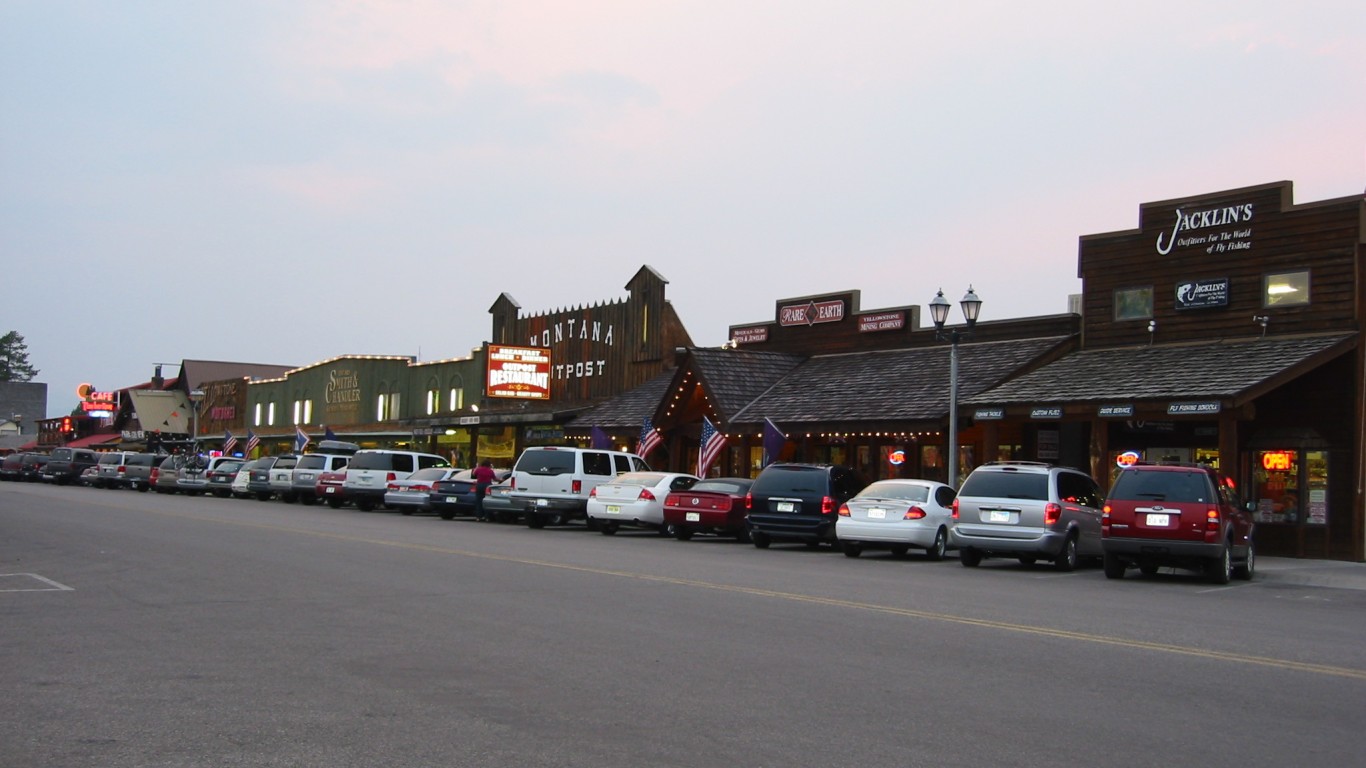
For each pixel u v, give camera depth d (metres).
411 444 58.88
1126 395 24.94
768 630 11.79
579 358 48.00
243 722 7.62
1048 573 20.53
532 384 48.78
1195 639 11.99
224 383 82.88
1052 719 8.11
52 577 15.63
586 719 7.83
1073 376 27.84
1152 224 28.89
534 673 9.35
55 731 7.36
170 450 84.75
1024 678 9.56
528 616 12.41
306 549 20.12
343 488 39.19
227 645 10.46
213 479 50.19
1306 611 15.27
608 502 28.30
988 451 27.92
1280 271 26.33
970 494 21.08
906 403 30.11
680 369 36.78
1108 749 7.32
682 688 8.87
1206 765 7.02
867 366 34.69
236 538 22.44
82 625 11.55
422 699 8.36
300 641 10.70
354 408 64.69
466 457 54.38
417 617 12.23
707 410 38.00
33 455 66.81
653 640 11.02
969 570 20.50
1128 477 19.38
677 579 16.44
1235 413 23.52
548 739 7.29
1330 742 7.66
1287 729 8.01
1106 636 11.97
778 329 39.53
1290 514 25.83
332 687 8.73
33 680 8.91
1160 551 18.83
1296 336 25.84
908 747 7.26
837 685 9.09
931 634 11.80
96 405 100.31
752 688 8.92
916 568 20.59
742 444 35.62
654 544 25.05
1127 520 19.08
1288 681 9.73
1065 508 20.89
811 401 33.50
